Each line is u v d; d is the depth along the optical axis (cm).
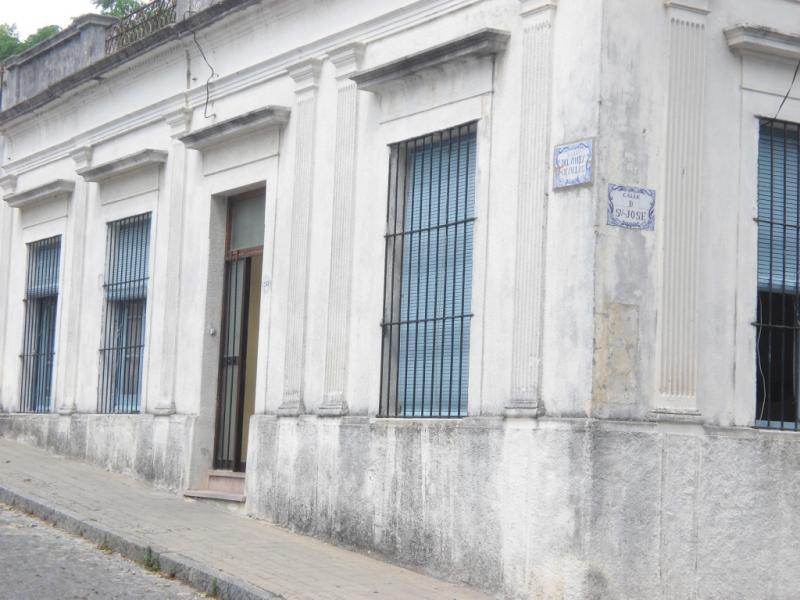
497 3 950
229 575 882
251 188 1266
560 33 886
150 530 1055
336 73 1130
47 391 1655
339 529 1050
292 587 860
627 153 853
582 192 849
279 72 1217
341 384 1078
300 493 1109
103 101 1558
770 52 921
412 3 1043
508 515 872
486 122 948
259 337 1214
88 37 1634
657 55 871
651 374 852
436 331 995
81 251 1575
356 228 1089
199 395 1291
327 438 1080
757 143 923
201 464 1285
